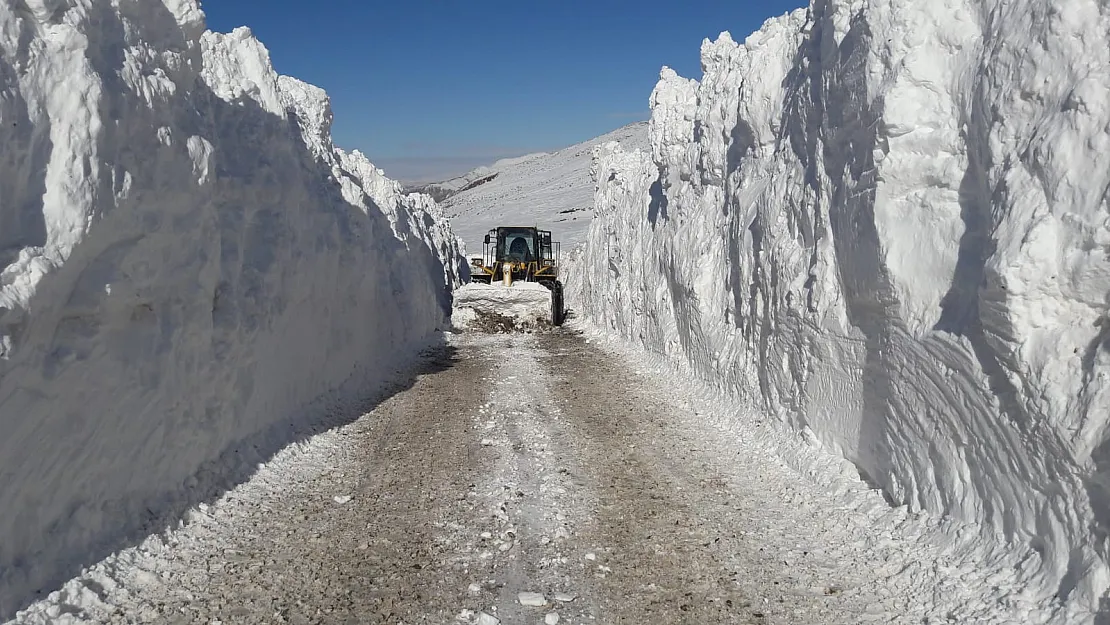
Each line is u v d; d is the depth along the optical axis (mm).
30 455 4312
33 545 4348
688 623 4352
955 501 4891
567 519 5895
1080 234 3816
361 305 12039
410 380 12055
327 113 16188
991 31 4793
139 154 5363
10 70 4277
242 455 6801
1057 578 3963
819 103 7059
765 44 9266
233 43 9891
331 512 6016
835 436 6629
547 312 19594
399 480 6859
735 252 9617
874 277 5668
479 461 7469
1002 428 4391
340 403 9773
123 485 5176
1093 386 3719
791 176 7820
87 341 4750
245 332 7191
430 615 4449
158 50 6125
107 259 4988
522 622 4375
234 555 5156
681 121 12469
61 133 4527
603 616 4441
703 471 7078
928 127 5234
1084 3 4023
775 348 7898
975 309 4699
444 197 158250
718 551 5270
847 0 6441
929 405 5164
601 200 20062
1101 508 3768
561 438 8328
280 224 8586
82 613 4211
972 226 4922
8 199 4215
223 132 8266
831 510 5852
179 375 5969
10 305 4016
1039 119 4219
